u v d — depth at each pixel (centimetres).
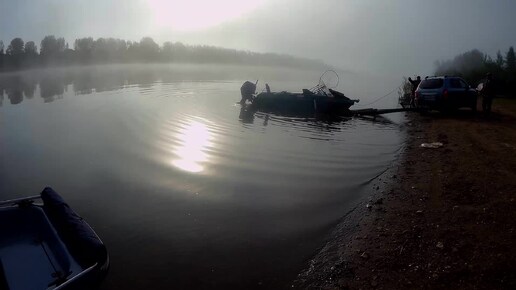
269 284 475
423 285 452
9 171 945
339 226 634
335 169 967
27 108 2073
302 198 768
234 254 550
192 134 1408
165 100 2469
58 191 806
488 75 1719
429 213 644
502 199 674
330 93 2250
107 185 845
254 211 705
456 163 932
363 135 1445
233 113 2014
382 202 714
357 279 476
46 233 497
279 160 1060
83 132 1417
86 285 415
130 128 1501
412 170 909
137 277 490
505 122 1541
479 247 520
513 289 430
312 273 497
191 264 521
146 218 672
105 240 591
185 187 836
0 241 481
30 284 425
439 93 1808
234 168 984
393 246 546
